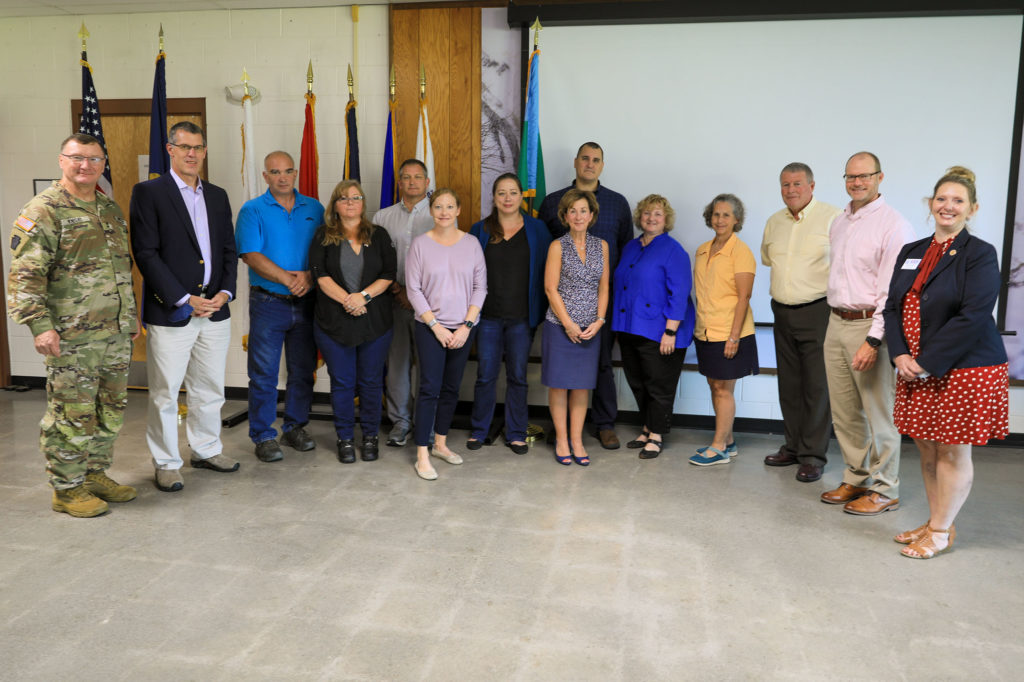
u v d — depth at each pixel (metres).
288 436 4.29
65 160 3.03
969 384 2.69
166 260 3.43
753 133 4.51
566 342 3.93
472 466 3.97
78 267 3.06
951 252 2.71
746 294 3.86
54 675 2.08
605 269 3.97
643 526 3.18
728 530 3.15
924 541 2.93
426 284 3.82
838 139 4.44
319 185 5.07
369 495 3.52
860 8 4.22
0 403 5.15
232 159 5.13
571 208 3.86
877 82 4.36
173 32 5.09
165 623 2.36
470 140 4.82
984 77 4.25
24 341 5.57
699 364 4.06
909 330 2.82
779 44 4.43
